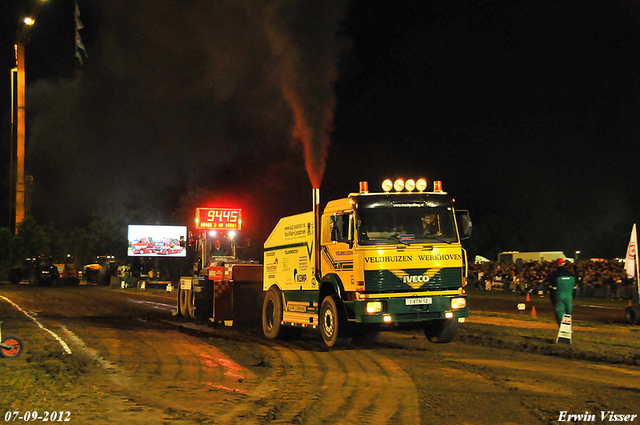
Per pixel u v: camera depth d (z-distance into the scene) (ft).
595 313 69.62
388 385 29.45
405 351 40.37
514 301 91.66
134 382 29.81
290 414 23.75
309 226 44.68
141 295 114.01
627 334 48.62
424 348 41.78
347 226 39.17
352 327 41.04
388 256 38.96
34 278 157.17
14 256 167.94
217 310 56.13
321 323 42.88
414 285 39.32
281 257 49.37
